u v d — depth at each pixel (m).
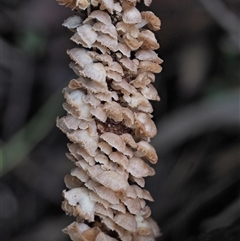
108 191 0.36
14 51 0.69
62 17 0.67
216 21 0.60
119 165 0.37
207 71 0.62
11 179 0.67
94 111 0.36
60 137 0.67
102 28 0.36
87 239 0.37
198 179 0.54
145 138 0.37
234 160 0.54
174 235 0.52
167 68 0.63
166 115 0.60
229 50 0.62
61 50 0.68
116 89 0.36
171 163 0.56
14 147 0.64
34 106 0.69
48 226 0.63
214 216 0.50
